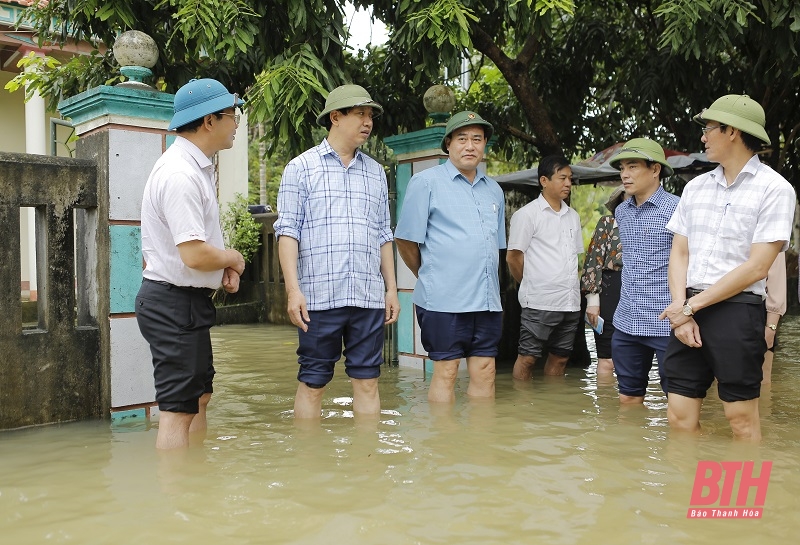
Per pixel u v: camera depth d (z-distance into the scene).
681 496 2.64
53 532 2.33
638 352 4.19
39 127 10.02
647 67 7.21
